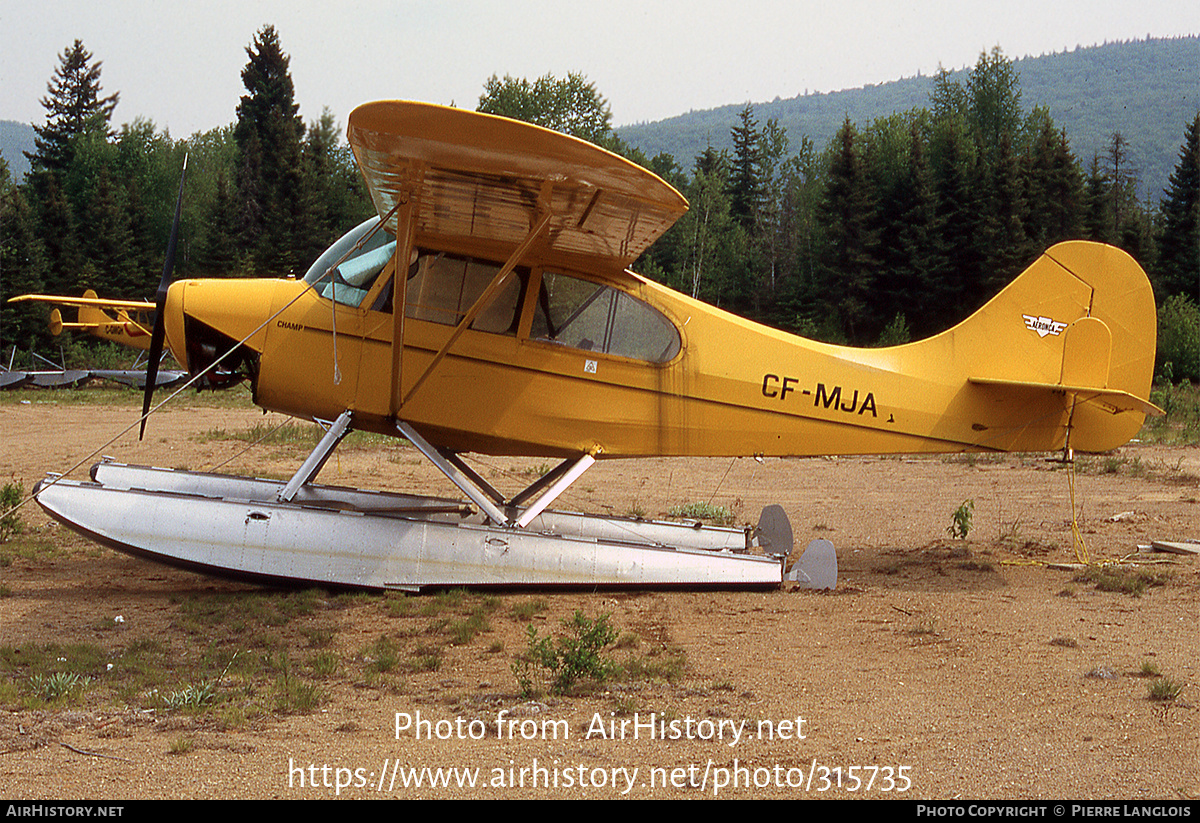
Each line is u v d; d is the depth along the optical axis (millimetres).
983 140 55656
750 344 8422
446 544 7352
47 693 4773
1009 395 8883
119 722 4422
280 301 7969
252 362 8109
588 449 8188
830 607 7156
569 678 5098
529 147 5965
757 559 7738
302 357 7898
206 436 17656
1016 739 4344
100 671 5199
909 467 16406
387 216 7438
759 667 5555
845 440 8656
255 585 7441
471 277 7887
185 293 7941
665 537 8859
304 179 51094
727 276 54438
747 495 13250
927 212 45406
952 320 46344
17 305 42906
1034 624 6609
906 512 11859
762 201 70875
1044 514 11633
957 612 6984
